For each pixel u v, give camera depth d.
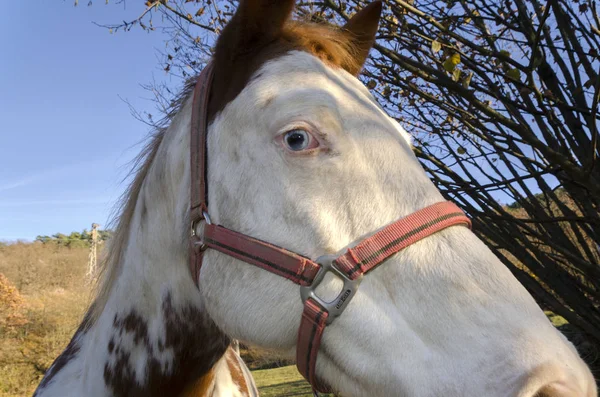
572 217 2.43
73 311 13.69
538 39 2.02
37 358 12.29
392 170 1.07
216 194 1.20
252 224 1.12
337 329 1.03
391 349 0.97
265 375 8.12
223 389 1.62
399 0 2.27
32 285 15.87
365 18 1.53
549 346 0.85
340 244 1.04
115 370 1.45
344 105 1.14
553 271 2.81
